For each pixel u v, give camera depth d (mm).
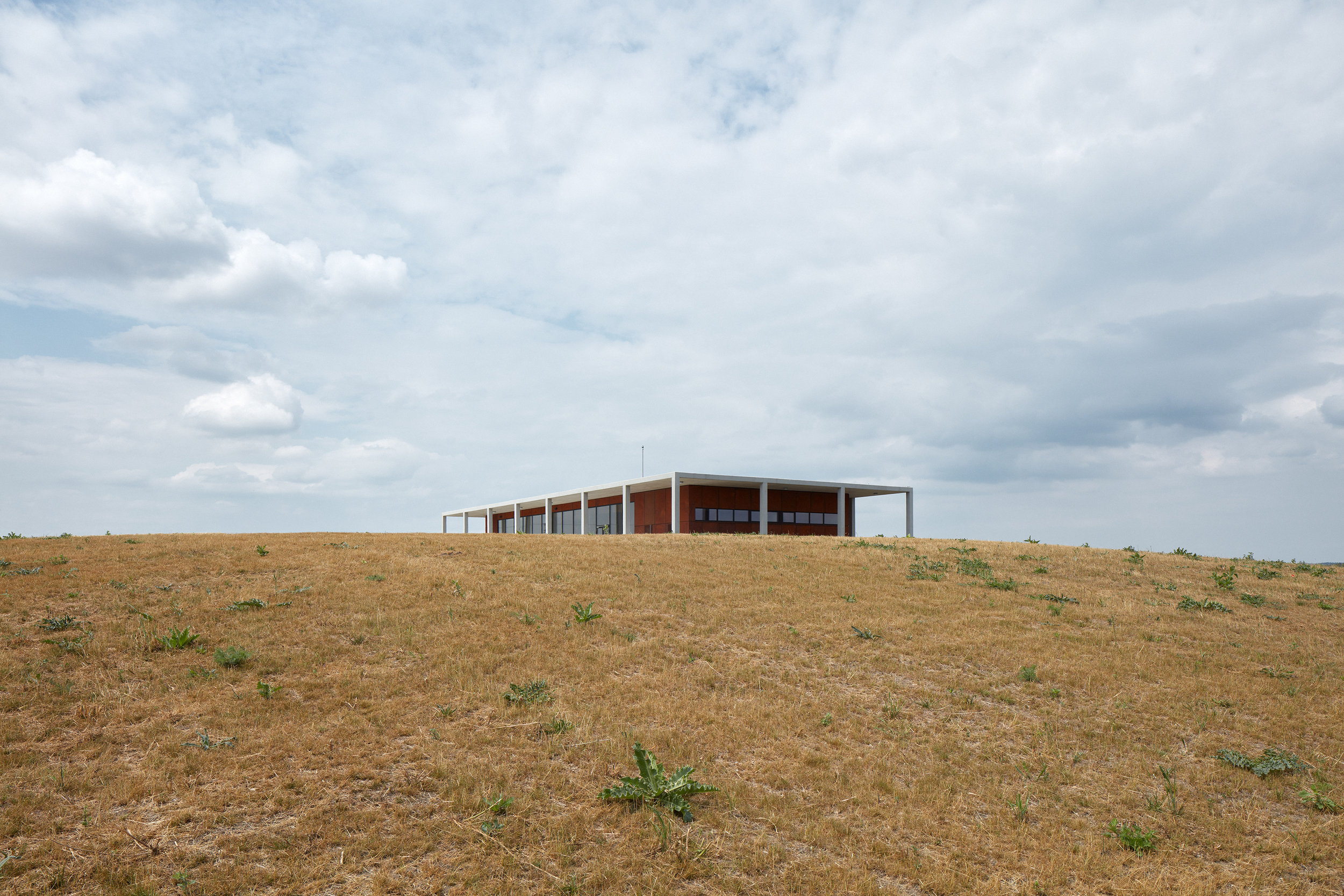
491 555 21094
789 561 22469
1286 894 6980
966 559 23328
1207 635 15234
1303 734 10773
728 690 11711
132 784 7777
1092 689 12258
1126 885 6965
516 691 10742
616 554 22391
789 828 7680
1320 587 21094
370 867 6656
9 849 6566
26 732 8938
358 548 21172
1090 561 23906
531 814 7598
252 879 6344
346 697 10398
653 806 7758
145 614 13367
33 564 16922
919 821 8000
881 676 12695
